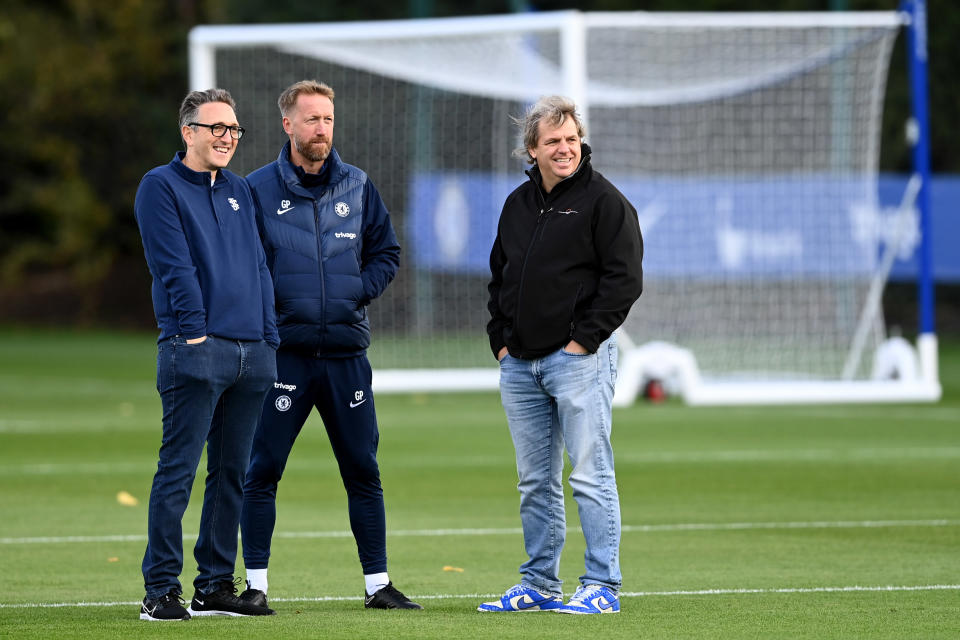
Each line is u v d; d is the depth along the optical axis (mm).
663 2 127500
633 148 86688
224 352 22141
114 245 162500
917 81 67062
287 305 23719
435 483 42312
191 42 65750
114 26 153625
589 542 22953
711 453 49281
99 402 71188
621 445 51938
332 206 24125
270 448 23906
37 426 59250
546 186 23062
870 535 32188
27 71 150875
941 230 83875
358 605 24266
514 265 23047
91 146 159000
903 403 69750
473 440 54250
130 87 156500
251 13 136375
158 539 22266
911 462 46312
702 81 73500
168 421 22219
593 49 72188
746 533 32656
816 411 65562
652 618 22297
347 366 24172
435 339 91938
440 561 29234
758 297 79500
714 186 74375
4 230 163875
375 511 24125
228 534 23016
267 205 23969
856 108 74188
